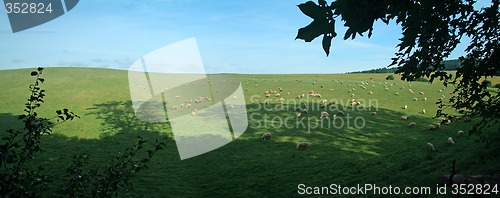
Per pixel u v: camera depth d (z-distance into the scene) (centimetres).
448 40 561
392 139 2441
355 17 280
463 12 482
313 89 5347
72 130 2967
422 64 635
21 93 5097
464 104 769
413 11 428
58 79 6769
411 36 459
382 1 292
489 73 622
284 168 1834
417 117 3350
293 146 2350
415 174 1322
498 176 887
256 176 1725
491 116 731
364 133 2689
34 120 412
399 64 651
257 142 2509
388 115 3472
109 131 2938
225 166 1938
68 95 4997
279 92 5147
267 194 1445
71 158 2066
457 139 2197
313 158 2003
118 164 529
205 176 1773
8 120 3350
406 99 4375
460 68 657
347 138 2538
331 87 5506
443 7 456
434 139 2316
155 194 1470
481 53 648
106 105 4266
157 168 1897
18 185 400
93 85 6025
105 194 491
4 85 5866
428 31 485
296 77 8462
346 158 1956
